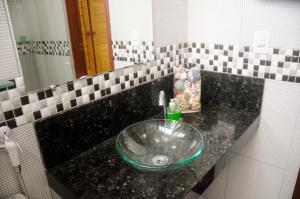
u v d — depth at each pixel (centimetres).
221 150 101
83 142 106
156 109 141
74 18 97
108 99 112
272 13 117
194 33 148
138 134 117
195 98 139
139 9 120
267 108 132
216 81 147
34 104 87
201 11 140
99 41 108
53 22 90
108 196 80
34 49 85
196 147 101
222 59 141
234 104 144
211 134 114
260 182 148
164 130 122
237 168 155
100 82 108
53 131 94
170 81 147
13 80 81
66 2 94
